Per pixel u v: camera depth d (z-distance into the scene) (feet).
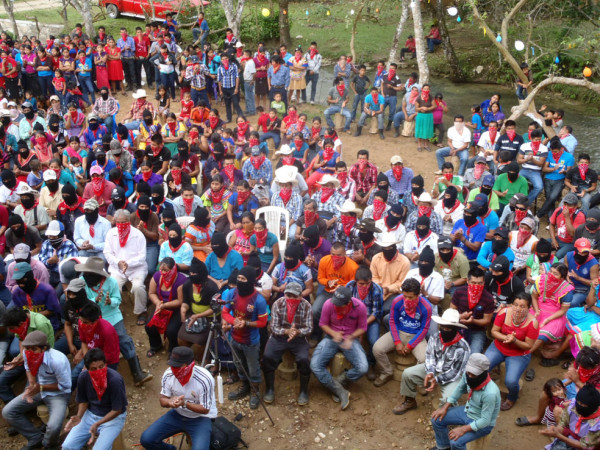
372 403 26.94
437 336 24.91
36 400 23.90
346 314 26.48
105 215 36.99
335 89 57.11
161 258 31.37
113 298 26.99
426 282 28.73
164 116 52.75
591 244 32.94
